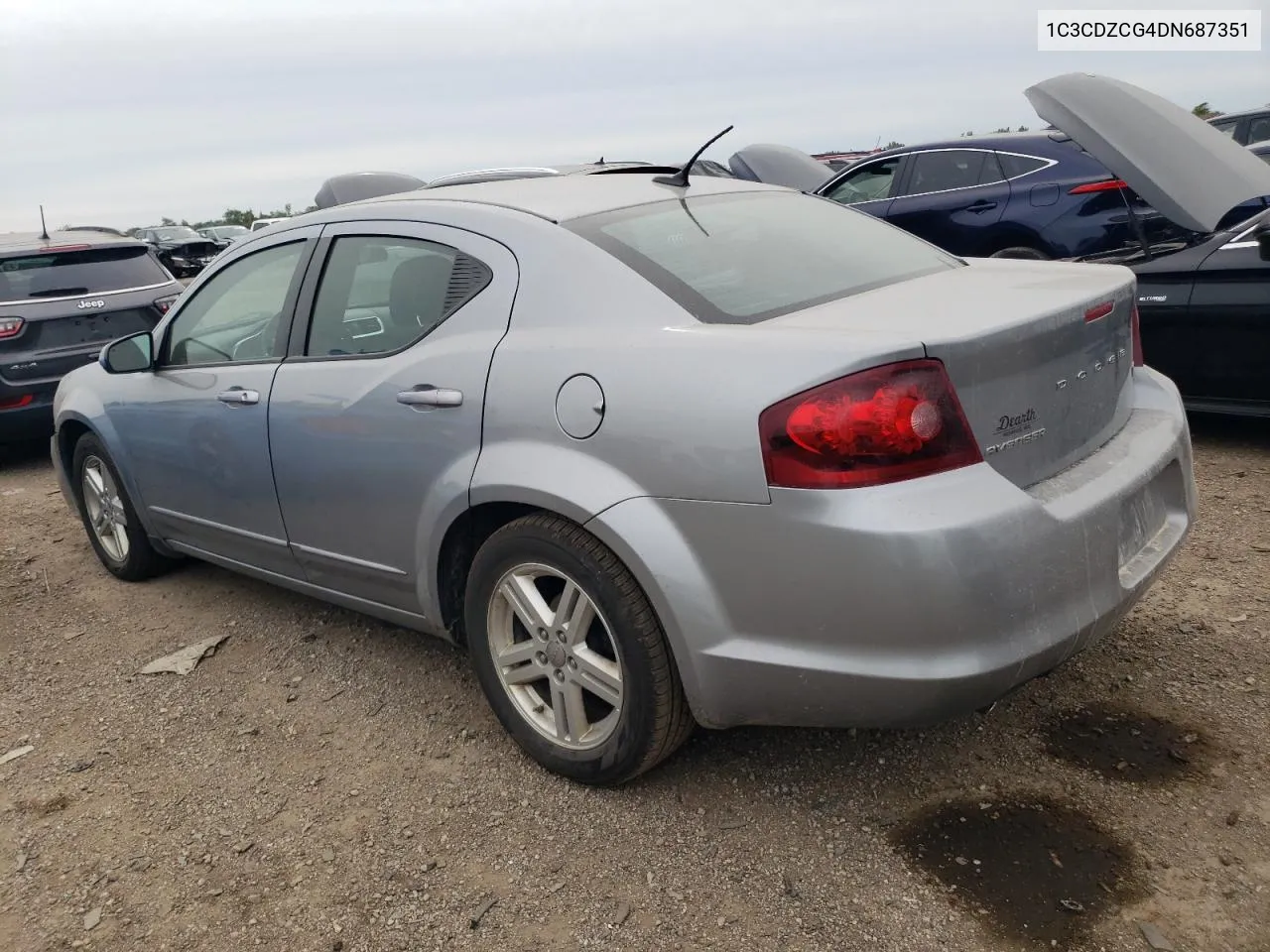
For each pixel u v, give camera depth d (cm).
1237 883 218
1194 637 322
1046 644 214
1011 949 206
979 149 758
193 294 380
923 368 207
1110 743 271
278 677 349
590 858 244
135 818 274
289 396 320
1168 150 531
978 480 211
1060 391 238
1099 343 254
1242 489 454
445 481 272
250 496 347
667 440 227
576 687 264
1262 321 473
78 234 774
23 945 230
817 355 211
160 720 326
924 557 202
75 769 301
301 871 248
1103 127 552
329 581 337
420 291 294
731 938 216
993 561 205
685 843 247
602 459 239
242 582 443
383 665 351
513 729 282
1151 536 262
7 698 349
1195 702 286
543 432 251
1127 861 227
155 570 450
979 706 216
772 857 239
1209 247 497
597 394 240
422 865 247
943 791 257
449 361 274
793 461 210
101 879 250
